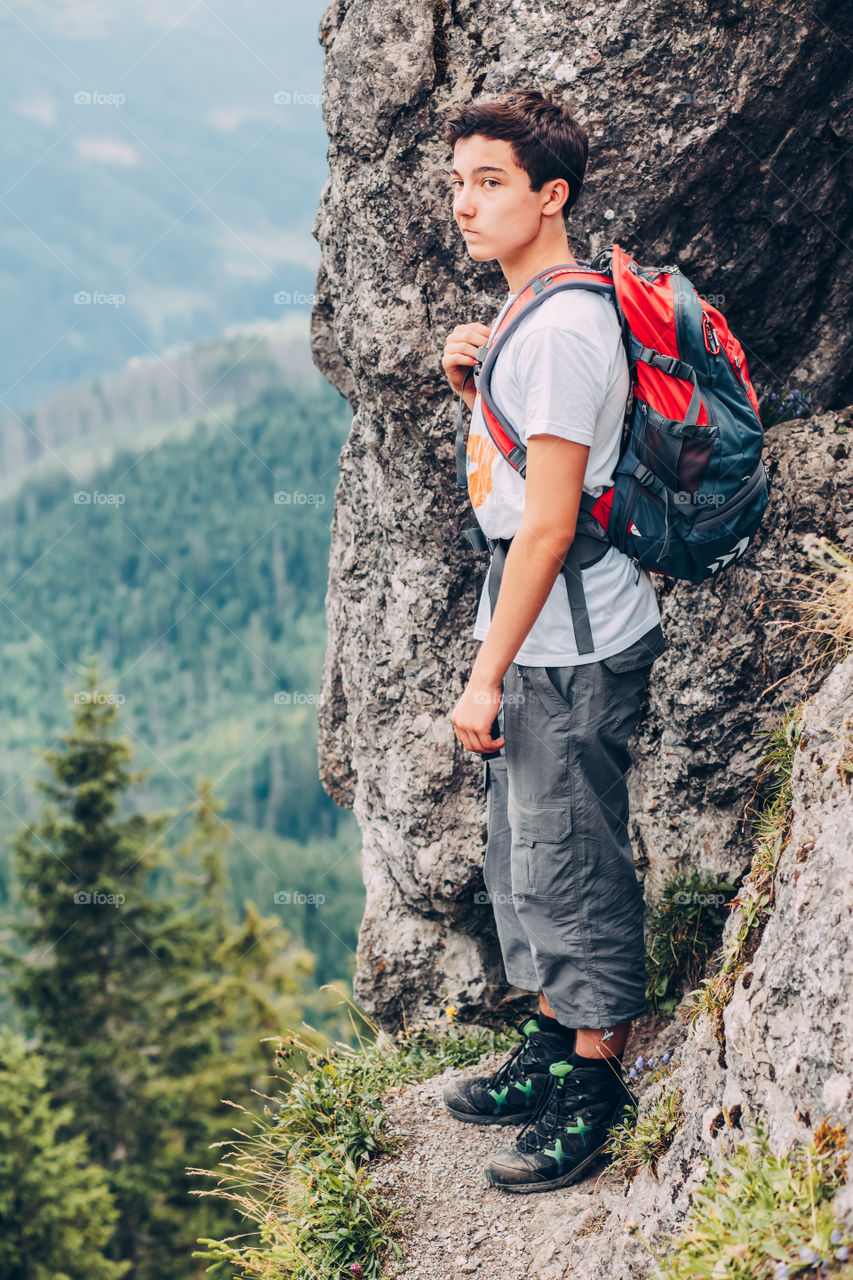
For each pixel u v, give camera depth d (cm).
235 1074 2025
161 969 1966
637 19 270
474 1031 357
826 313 306
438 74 293
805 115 274
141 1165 1798
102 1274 1592
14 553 10969
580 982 215
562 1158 224
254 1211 269
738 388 195
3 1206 1522
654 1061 229
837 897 163
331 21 333
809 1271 130
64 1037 1878
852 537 268
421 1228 229
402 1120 271
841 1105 146
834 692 195
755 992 176
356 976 378
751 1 263
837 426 286
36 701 9562
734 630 286
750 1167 153
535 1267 205
